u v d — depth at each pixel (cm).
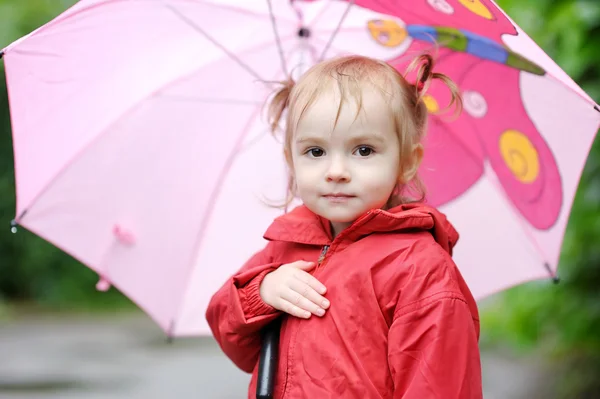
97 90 263
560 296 571
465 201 287
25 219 263
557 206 264
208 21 273
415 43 266
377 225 215
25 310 1518
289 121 232
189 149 288
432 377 196
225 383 786
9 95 242
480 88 269
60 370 843
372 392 203
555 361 614
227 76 287
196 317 293
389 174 221
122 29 259
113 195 278
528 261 284
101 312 1519
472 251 290
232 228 295
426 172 283
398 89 225
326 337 210
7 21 1577
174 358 954
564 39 489
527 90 260
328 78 221
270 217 294
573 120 253
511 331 716
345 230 220
